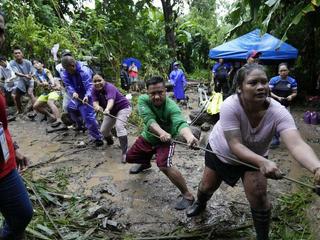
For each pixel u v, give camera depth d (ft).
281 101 18.76
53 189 13.60
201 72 63.36
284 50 27.17
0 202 7.44
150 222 11.30
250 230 10.55
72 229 10.84
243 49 27.55
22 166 8.70
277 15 30.89
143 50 51.31
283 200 12.20
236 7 31.60
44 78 25.70
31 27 30.91
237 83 8.06
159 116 12.00
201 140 19.47
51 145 19.63
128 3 48.37
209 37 66.74
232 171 9.51
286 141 7.64
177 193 13.28
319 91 32.19
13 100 28.25
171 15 57.67
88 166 16.22
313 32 31.58
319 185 6.73
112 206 12.35
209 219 11.28
